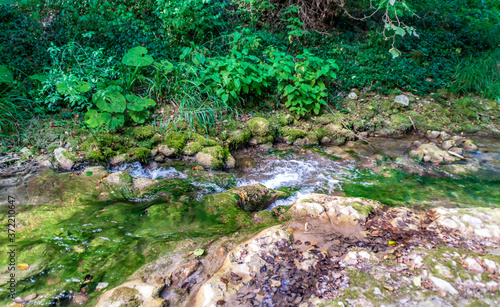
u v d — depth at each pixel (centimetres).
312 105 567
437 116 602
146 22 628
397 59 680
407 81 646
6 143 423
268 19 739
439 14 872
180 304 210
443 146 527
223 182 408
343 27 766
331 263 242
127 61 478
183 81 521
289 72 527
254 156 493
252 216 319
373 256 247
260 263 240
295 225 298
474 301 205
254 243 262
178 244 269
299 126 555
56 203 335
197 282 229
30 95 471
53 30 545
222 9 699
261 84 563
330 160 485
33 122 452
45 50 510
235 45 575
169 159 459
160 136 470
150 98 502
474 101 644
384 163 476
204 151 454
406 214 314
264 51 601
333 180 428
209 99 532
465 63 698
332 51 671
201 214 320
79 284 226
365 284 220
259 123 516
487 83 658
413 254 246
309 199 339
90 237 279
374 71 652
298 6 690
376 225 295
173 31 613
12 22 520
